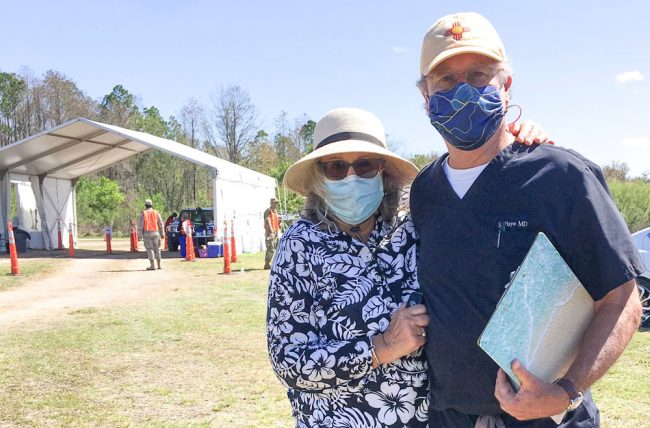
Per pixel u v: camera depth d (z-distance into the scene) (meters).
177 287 12.91
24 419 4.80
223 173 21.45
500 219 1.84
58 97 74.44
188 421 4.75
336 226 2.19
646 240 7.86
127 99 81.62
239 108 63.28
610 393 5.28
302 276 2.10
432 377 2.05
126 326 8.51
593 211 1.72
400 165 2.28
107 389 5.57
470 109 1.90
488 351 1.69
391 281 2.14
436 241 1.99
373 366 2.01
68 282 14.20
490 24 2.01
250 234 24.09
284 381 2.08
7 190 24.25
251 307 10.02
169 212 57.34
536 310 1.73
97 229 49.25
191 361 6.55
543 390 1.70
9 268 17.48
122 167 63.78
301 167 2.24
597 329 1.74
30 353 6.94
